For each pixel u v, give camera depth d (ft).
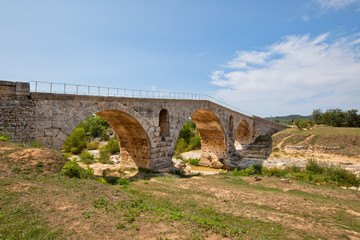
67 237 26.13
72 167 50.57
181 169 122.93
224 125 154.30
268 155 158.81
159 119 111.45
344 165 117.60
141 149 103.50
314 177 90.27
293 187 72.49
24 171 44.47
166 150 107.24
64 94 68.23
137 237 27.50
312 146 157.99
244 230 35.47
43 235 26.00
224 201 55.57
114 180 79.30
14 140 58.75
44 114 64.28
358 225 42.37
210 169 146.00
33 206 32.30
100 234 27.40
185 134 238.48
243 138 205.98
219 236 30.76
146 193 59.06
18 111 59.82
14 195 34.42
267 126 230.89
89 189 42.04
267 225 40.81
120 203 37.47
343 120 255.50
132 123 96.22
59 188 40.27
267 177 90.43
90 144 189.16
